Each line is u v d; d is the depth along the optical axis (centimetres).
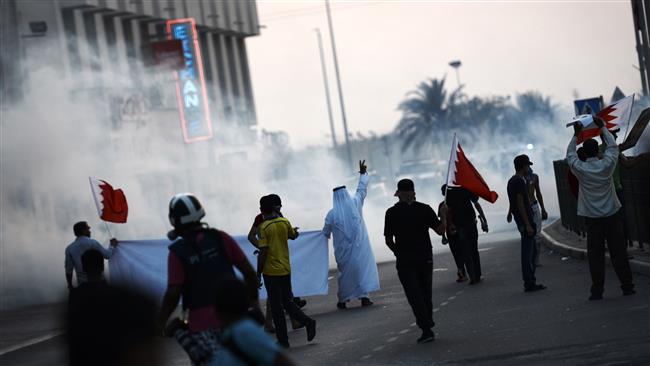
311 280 2144
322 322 1927
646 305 1559
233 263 914
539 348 1315
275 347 626
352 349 1516
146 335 336
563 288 1941
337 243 2108
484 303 1877
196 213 905
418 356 1374
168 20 7044
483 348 1373
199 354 874
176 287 892
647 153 2103
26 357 1836
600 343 1293
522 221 1956
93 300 335
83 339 331
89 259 1150
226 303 689
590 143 1680
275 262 1619
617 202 1688
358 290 2103
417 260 1488
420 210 1495
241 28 8962
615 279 1959
